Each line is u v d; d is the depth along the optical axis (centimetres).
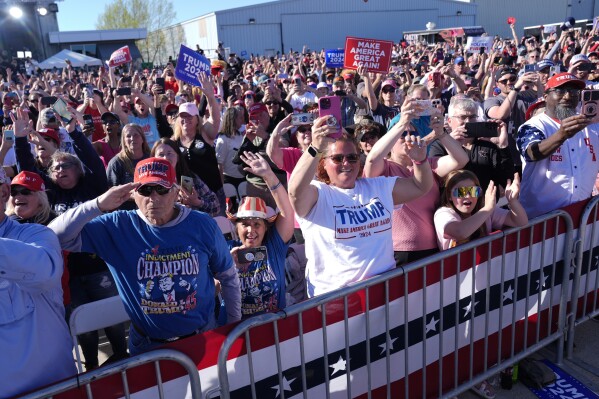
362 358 269
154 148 426
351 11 4750
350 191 273
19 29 4294
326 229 267
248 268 293
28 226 218
